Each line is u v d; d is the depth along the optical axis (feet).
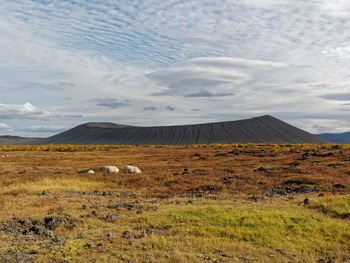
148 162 186.29
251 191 79.46
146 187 90.48
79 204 59.82
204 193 77.97
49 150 341.82
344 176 93.76
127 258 29.14
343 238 36.04
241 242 34.91
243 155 214.90
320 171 106.01
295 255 30.99
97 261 28.12
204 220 44.04
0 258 28.09
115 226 42.88
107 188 89.61
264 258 29.53
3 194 73.82
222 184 88.38
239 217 43.73
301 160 161.68
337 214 47.29
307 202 57.26
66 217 45.16
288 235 37.32
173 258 28.37
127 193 80.64
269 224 40.63
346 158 154.10
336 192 70.74
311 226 40.14
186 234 37.70
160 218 46.26
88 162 188.65
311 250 32.50
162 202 64.59
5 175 114.01
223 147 378.32
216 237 36.40
